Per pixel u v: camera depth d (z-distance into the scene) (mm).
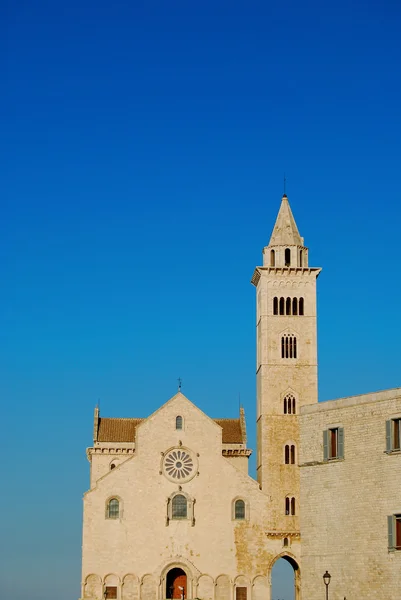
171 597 158000
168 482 160375
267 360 168500
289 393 167250
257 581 158625
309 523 105625
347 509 101938
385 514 98125
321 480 105188
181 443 162000
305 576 105000
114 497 158750
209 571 158125
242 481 161875
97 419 175125
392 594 96250
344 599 100625
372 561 98625
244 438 176750
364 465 101062
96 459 172000
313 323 170375
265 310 170500
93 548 156500
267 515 161000
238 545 159375
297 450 164875
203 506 160250
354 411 103062
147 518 158625
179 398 164000
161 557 157625
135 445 161875
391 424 98875
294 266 172500
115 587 155500
